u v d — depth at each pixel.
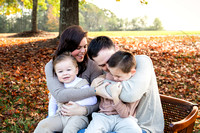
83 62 2.63
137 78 2.07
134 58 2.11
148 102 2.26
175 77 6.23
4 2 15.45
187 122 2.04
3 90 5.51
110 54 2.19
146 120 2.29
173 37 12.77
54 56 2.59
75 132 2.16
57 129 2.26
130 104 2.17
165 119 2.70
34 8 20.05
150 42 10.45
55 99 2.53
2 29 46.53
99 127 2.05
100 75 2.47
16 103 4.93
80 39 2.46
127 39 11.36
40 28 52.34
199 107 4.71
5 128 4.03
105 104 2.23
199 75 6.34
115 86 2.06
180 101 2.56
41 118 4.36
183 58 7.69
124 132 2.02
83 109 2.26
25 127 3.98
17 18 48.16
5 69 7.32
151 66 2.27
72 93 2.26
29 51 9.11
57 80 2.44
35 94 5.32
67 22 9.34
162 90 5.57
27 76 6.55
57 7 17.66
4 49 9.80
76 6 9.34
